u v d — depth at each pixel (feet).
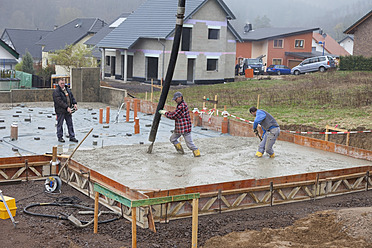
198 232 26.12
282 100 77.36
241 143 45.11
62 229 26.13
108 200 30.01
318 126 54.60
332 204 31.89
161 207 27.27
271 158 38.93
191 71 123.54
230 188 29.81
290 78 110.42
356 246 22.84
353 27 133.18
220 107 73.46
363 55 132.67
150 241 24.75
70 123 47.03
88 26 187.73
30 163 35.22
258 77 131.85
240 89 96.07
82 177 33.40
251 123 53.11
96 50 152.56
